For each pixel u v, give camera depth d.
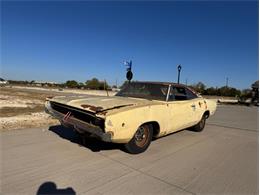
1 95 21.59
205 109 7.48
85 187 3.54
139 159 4.80
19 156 4.67
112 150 5.25
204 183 3.86
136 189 3.55
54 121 8.27
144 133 5.18
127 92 6.52
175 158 5.00
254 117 13.28
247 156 5.39
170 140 6.48
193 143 6.30
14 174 3.87
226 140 6.87
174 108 5.86
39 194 3.30
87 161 4.56
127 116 4.53
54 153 4.92
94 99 5.44
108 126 4.25
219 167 4.60
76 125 4.92
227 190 3.66
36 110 11.30
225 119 11.65
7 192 3.32
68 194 3.33
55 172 4.00
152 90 6.14
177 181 3.89
